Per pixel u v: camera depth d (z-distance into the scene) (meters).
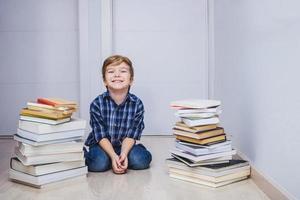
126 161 1.97
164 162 2.20
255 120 1.86
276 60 1.54
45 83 3.07
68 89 3.08
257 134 1.82
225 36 2.57
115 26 3.04
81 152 1.84
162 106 3.07
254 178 1.80
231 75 2.38
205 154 1.77
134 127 2.10
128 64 2.08
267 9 1.65
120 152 2.14
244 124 2.06
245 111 2.04
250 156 1.95
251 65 1.92
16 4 3.02
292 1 1.36
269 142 1.65
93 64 2.99
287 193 1.43
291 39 1.38
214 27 2.95
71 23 3.04
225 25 2.56
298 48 1.32
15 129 3.07
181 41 3.04
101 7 2.95
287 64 1.42
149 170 2.03
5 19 3.02
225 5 2.56
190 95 3.07
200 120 1.80
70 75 3.07
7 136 3.05
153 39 3.04
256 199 1.56
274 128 1.58
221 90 2.71
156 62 3.05
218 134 1.85
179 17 3.04
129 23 3.04
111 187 1.73
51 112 1.72
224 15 2.59
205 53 3.03
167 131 3.07
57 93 3.07
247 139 2.01
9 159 2.28
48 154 1.73
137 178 1.88
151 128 3.07
